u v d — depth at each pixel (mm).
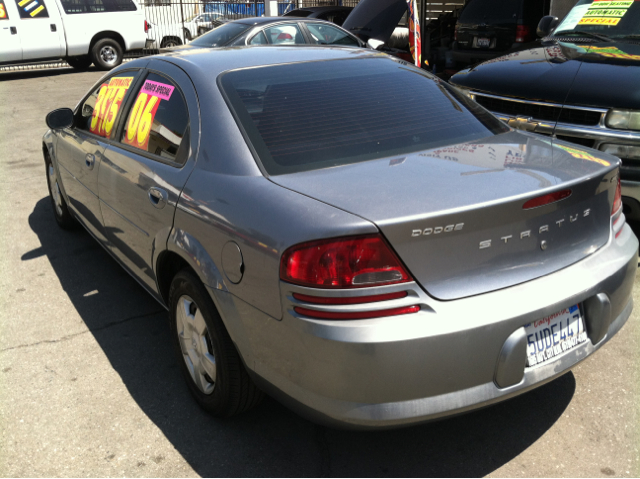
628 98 3904
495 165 2268
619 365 2984
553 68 4508
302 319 1948
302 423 2650
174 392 2887
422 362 1902
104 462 2438
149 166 2859
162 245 2693
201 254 2365
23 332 3480
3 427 2656
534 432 2535
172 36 18734
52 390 2920
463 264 1964
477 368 1979
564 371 2188
